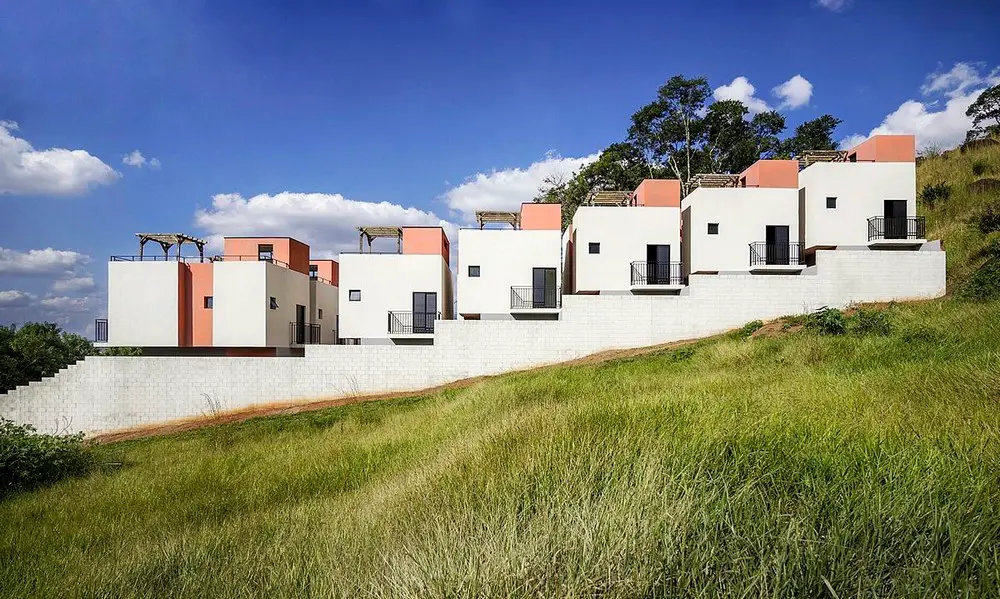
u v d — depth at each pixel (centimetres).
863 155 2377
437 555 240
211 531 412
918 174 3216
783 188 2309
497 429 539
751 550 216
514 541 238
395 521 356
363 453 730
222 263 2305
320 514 438
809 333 1382
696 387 707
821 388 589
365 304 2409
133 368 1984
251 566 317
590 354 2073
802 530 215
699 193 2311
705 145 3734
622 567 208
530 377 1375
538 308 2270
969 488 246
